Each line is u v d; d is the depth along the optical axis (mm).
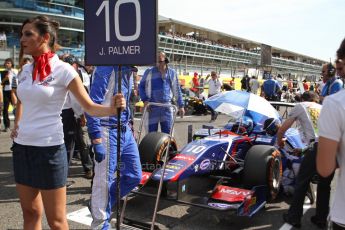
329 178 3791
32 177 2396
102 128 3086
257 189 4129
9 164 6070
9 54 18797
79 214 4078
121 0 2492
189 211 4270
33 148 2352
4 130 9188
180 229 3760
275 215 4250
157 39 2441
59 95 2369
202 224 3912
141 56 2488
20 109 2705
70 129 4770
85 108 2451
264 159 4172
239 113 5242
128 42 2514
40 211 2586
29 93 2322
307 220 4152
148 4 2424
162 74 5543
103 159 3102
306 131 3967
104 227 3139
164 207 4363
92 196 3168
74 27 26578
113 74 3033
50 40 2404
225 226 3885
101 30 2594
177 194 3822
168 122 5625
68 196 4672
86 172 5422
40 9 24844
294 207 3852
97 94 3059
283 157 4906
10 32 24375
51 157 2369
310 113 3959
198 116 14766
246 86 20297
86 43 2668
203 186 4652
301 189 3820
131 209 4242
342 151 1816
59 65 2367
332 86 5793
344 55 1855
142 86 5605
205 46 34312
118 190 2674
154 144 4527
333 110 1783
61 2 25688
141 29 2463
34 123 2348
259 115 5371
